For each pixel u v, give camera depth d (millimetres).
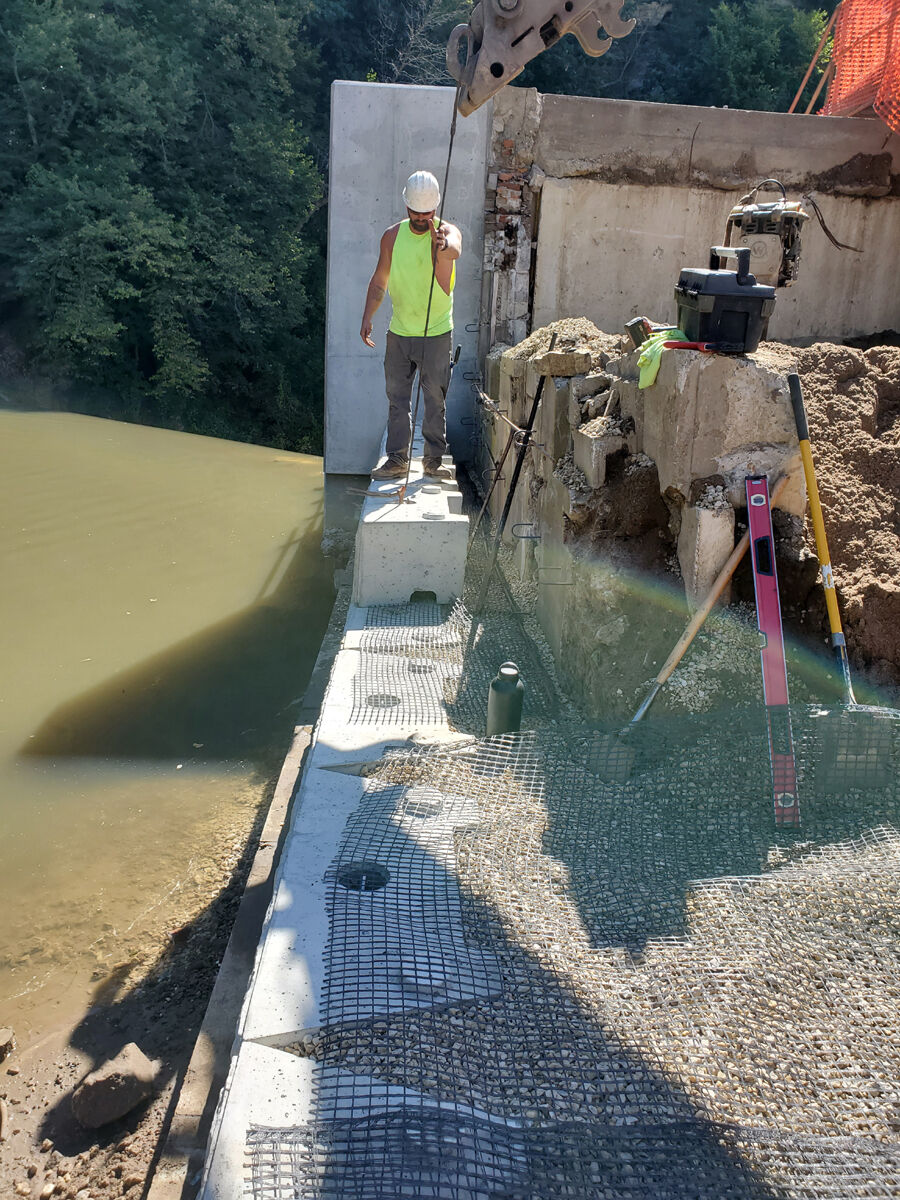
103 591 7918
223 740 5793
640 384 4055
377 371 8711
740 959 2643
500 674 3990
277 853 4117
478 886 2961
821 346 4793
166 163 23609
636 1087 2215
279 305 26422
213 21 24594
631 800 3432
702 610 3648
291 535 9562
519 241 8469
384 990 2475
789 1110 2172
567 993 2504
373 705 4477
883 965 2615
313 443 27359
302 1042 2328
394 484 6449
